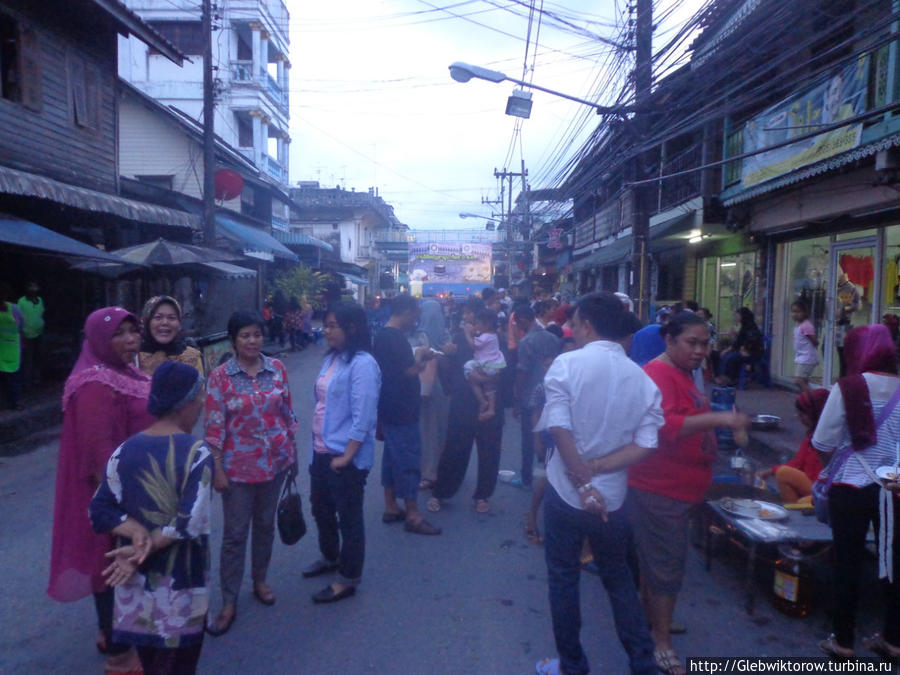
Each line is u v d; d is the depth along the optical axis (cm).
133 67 2727
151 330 435
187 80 2748
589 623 411
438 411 673
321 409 437
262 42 2891
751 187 1134
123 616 260
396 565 493
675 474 342
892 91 776
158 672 262
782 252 1268
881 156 773
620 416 304
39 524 581
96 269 1259
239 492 397
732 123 1279
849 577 361
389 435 555
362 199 4753
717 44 891
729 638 390
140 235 1658
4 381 1051
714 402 836
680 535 348
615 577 316
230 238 1944
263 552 428
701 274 1694
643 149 1076
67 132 1304
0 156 1117
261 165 2827
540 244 3988
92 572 320
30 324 1157
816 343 1035
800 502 490
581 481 298
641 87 1035
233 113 2789
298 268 2545
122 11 1302
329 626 402
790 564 414
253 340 394
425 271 3341
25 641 388
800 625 407
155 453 261
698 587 461
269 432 400
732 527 448
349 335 426
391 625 404
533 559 507
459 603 434
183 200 1842
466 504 640
